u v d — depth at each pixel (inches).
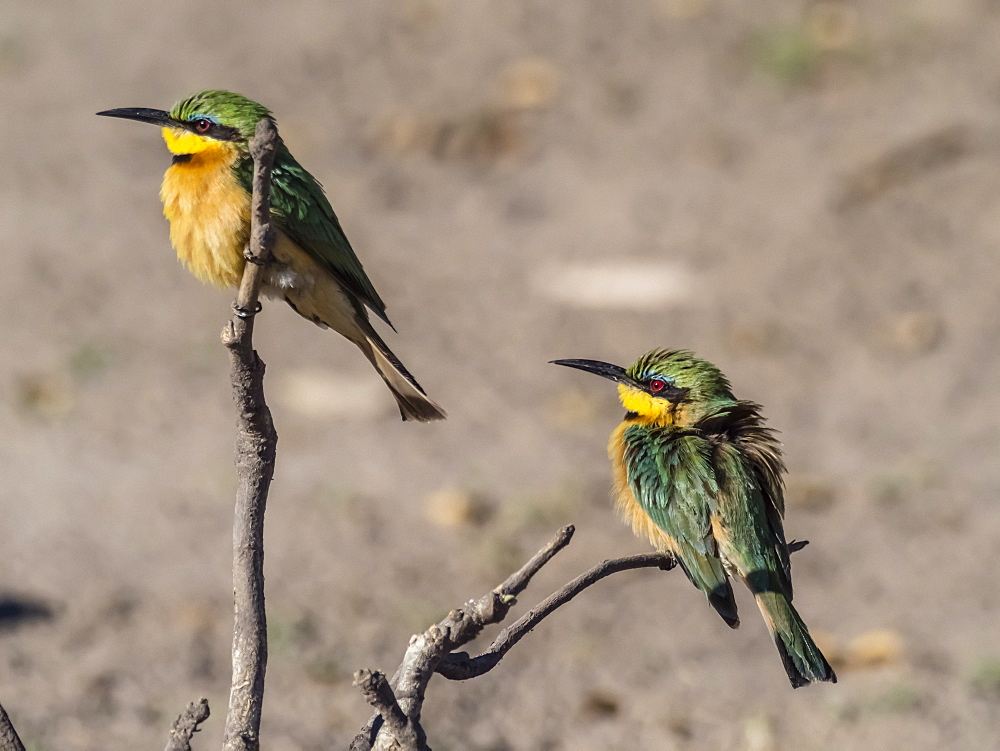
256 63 916.0
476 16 954.7
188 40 954.7
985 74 813.2
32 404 574.2
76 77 914.7
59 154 820.6
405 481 525.0
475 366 618.5
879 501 497.7
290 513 496.7
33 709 363.3
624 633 423.2
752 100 844.6
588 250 715.4
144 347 628.7
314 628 418.6
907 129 765.3
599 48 911.7
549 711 377.1
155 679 386.3
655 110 845.2
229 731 209.5
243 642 209.5
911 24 890.7
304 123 844.6
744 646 415.5
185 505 500.1
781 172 764.6
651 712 372.5
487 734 364.8
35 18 1005.8
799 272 676.1
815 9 924.6
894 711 360.8
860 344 618.5
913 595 433.1
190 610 426.6
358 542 476.7
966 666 383.6
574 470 531.5
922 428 551.5
